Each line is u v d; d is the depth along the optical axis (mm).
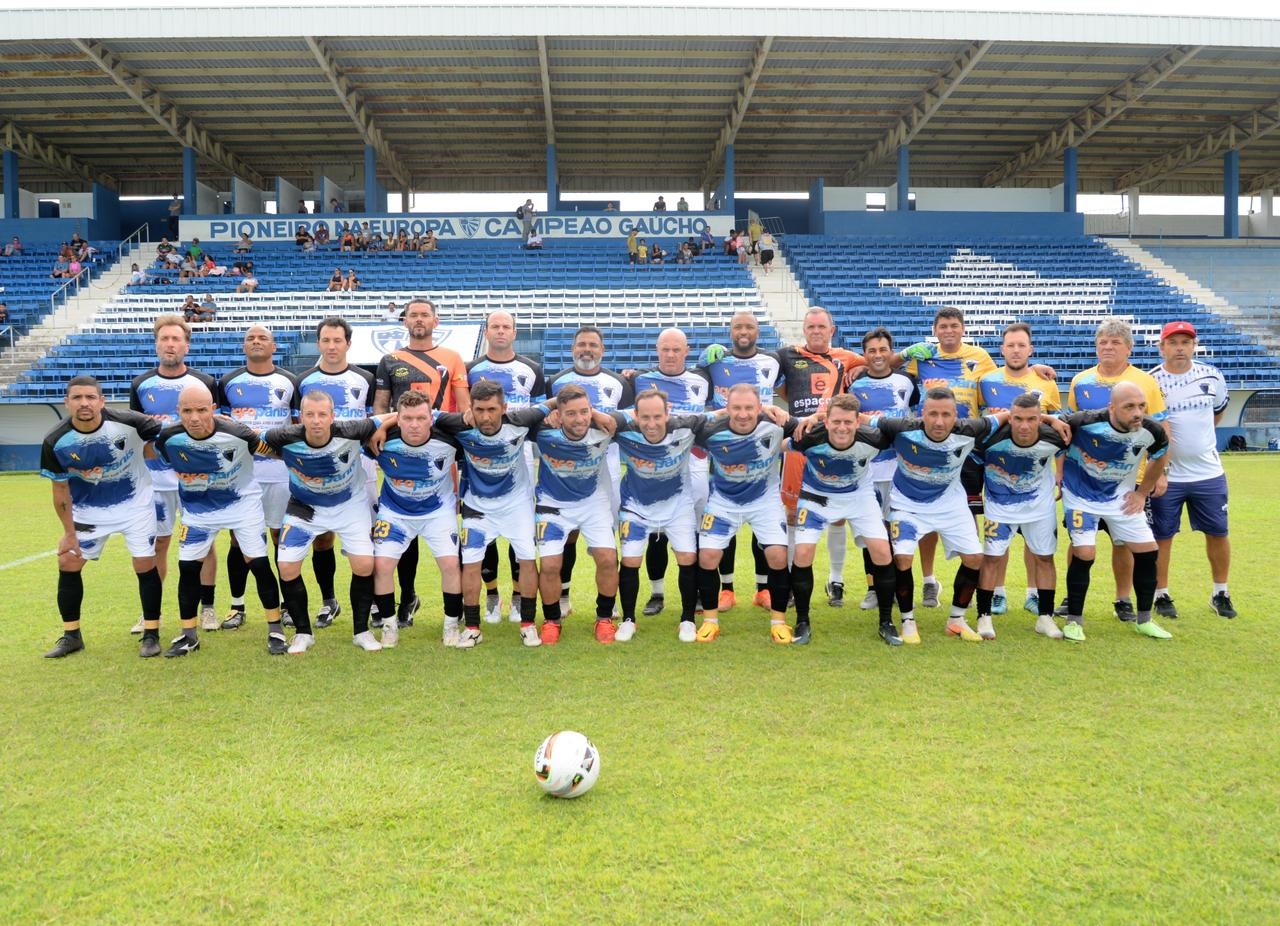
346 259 23625
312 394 4645
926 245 24812
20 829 2846
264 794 3055
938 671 4414
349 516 4953
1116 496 4977
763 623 5539
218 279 22516
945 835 2738
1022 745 3426
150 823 2865
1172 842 2697
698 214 24797
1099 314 22547
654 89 22375
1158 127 24906
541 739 3533
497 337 5734
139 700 4043
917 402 6043
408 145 25859
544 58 20016
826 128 24875
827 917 2322
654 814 2889
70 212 25594
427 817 2883
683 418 5035
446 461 4977
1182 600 5898
